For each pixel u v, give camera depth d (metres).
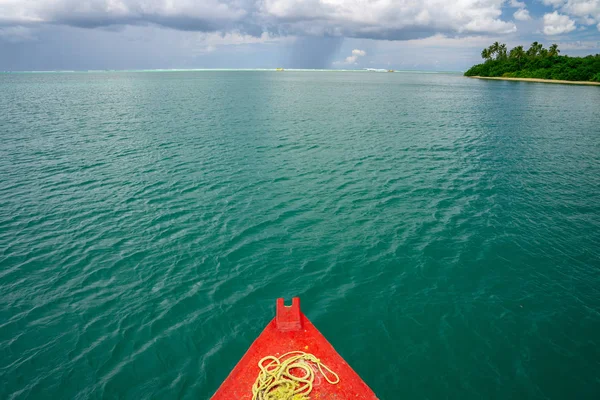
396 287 12.43
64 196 20.09
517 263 13.88
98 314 11.12
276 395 5.76
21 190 20.84
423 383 8.86
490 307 11.43
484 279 12.91
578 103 69.75
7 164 25.75
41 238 15.54
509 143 34.62
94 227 16.56
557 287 12.45
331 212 18.33
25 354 9.59
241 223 17.06
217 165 26.02
